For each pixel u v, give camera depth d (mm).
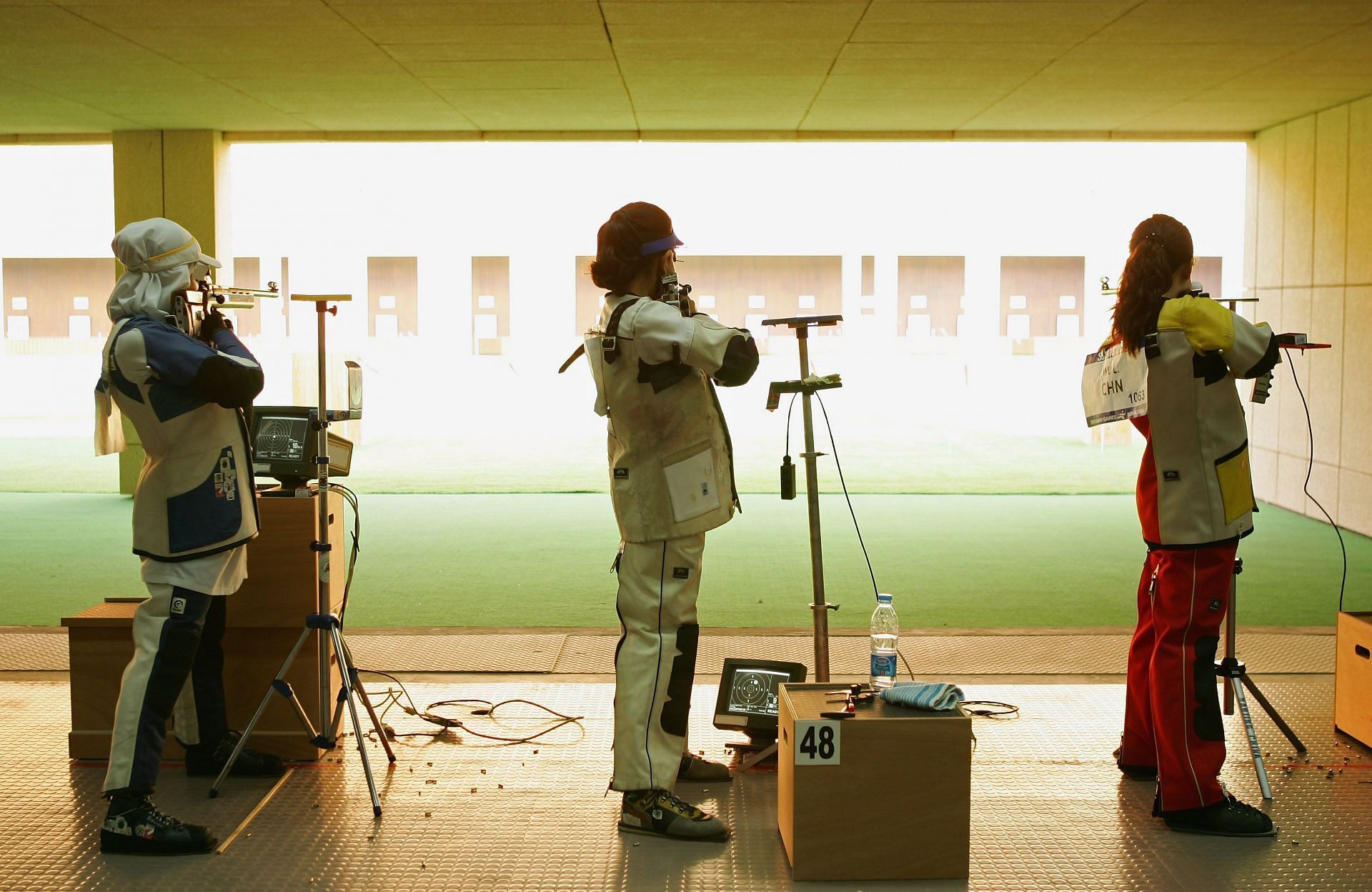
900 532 7223
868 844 2588
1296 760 3332
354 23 5316
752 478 9555
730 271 15734
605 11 5121
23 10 5090
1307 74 6352
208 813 2973
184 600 2781
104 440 2969
